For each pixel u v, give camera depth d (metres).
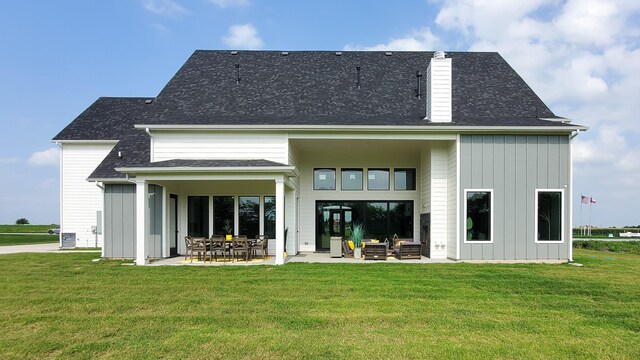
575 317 6.95
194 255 16.16
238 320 6.66
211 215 16.70
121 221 15.58
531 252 13.98
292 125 14.39
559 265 13.09
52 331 6.15
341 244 15.92
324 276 10.85
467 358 5.03
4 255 16.86
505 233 14.02
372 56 19.61
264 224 16.73
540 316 7.00
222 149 14.84
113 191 15.65
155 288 9.32
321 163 18.78
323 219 18.78
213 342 5.57
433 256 15.16
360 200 18.70
